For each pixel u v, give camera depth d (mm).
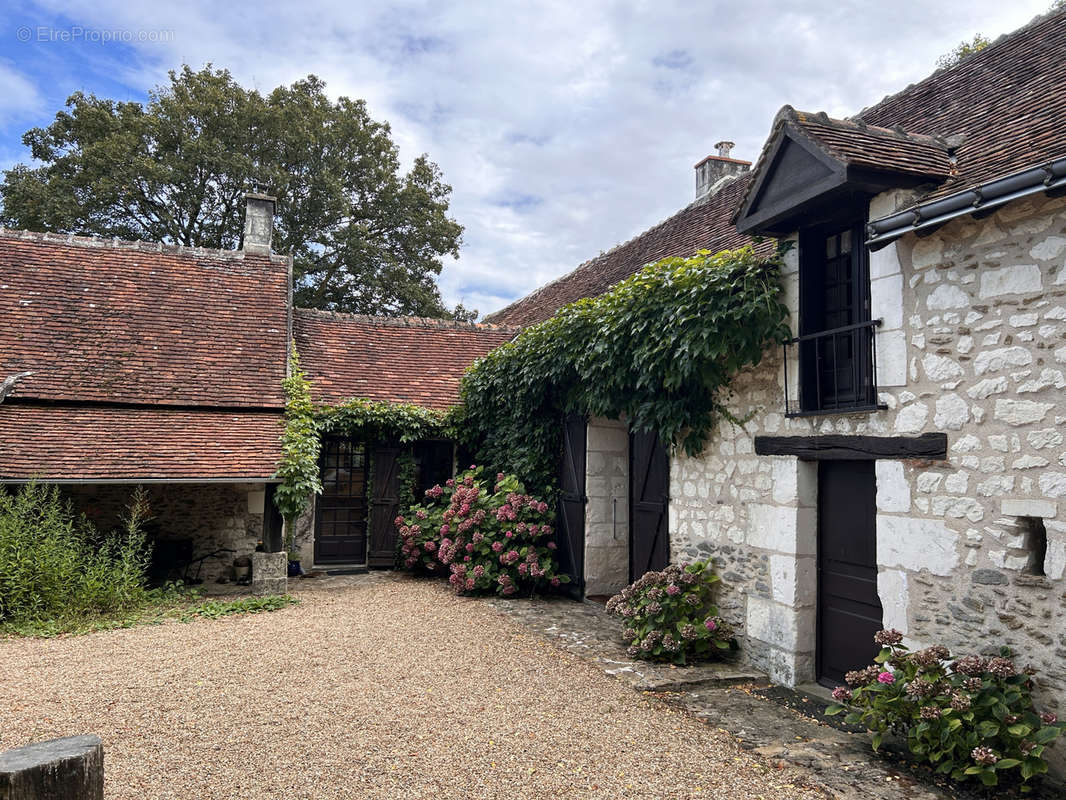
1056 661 3631
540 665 5680
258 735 4090
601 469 8570
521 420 9656
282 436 9164
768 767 3848
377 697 4797
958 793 3572
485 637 6562
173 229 18219
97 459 8023
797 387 5332
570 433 8977
